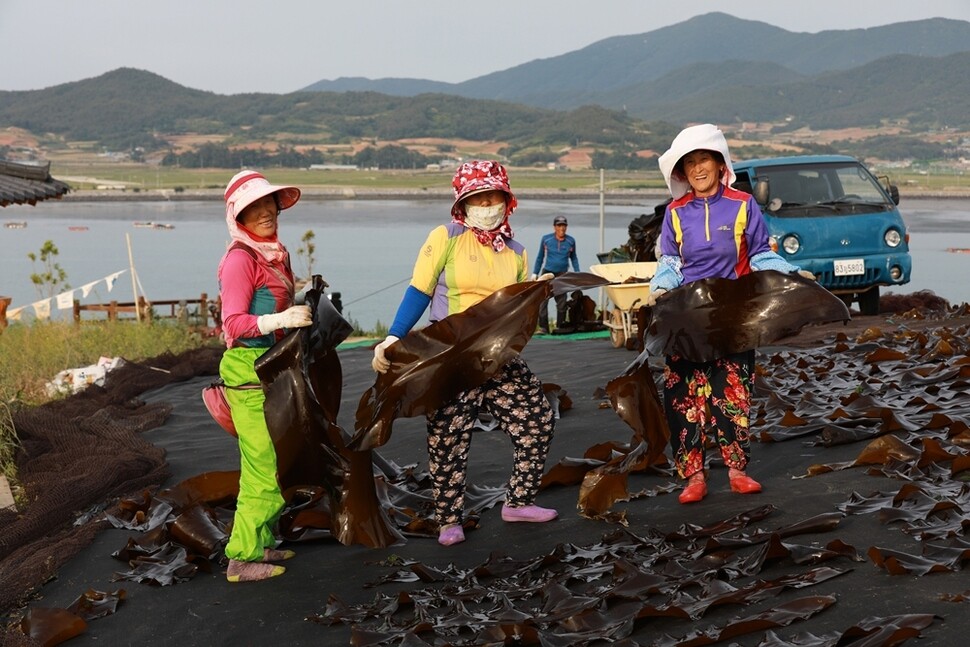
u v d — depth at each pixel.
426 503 6.02
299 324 4.75
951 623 3.31
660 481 5.96
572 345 13.89
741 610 3.73
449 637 3.94
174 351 15.65
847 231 14.94
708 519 4.98
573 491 6.02
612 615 3.88
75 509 6.40
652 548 4.68
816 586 3.82
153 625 4.58
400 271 69.12
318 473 4.99
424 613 4.20
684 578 4.13
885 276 14.99
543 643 3.70
